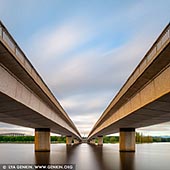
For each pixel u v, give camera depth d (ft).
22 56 89.56
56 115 203.72
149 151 328.90
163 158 207.21
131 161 175.01
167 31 72.79
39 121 188.65
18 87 100.32
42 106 148.56
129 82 122.11
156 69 87.56
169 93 82.17
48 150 253.85
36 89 122.62
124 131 257.96
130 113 139.54
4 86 84.48
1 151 300.61
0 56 77.30
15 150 327.06
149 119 169.78
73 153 256.93
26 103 113.09
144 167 142.20
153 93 96.73
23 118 165.89
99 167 139.64
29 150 327.06
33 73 106.11
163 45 73.05
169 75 79.87
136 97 125.39
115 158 197.57
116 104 168.66
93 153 261.85
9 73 88.84
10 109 123.13
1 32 72.23
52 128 273.75
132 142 256.32
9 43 78.13
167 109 119.44
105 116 235.40
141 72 97.30
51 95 157.17
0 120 180.04
